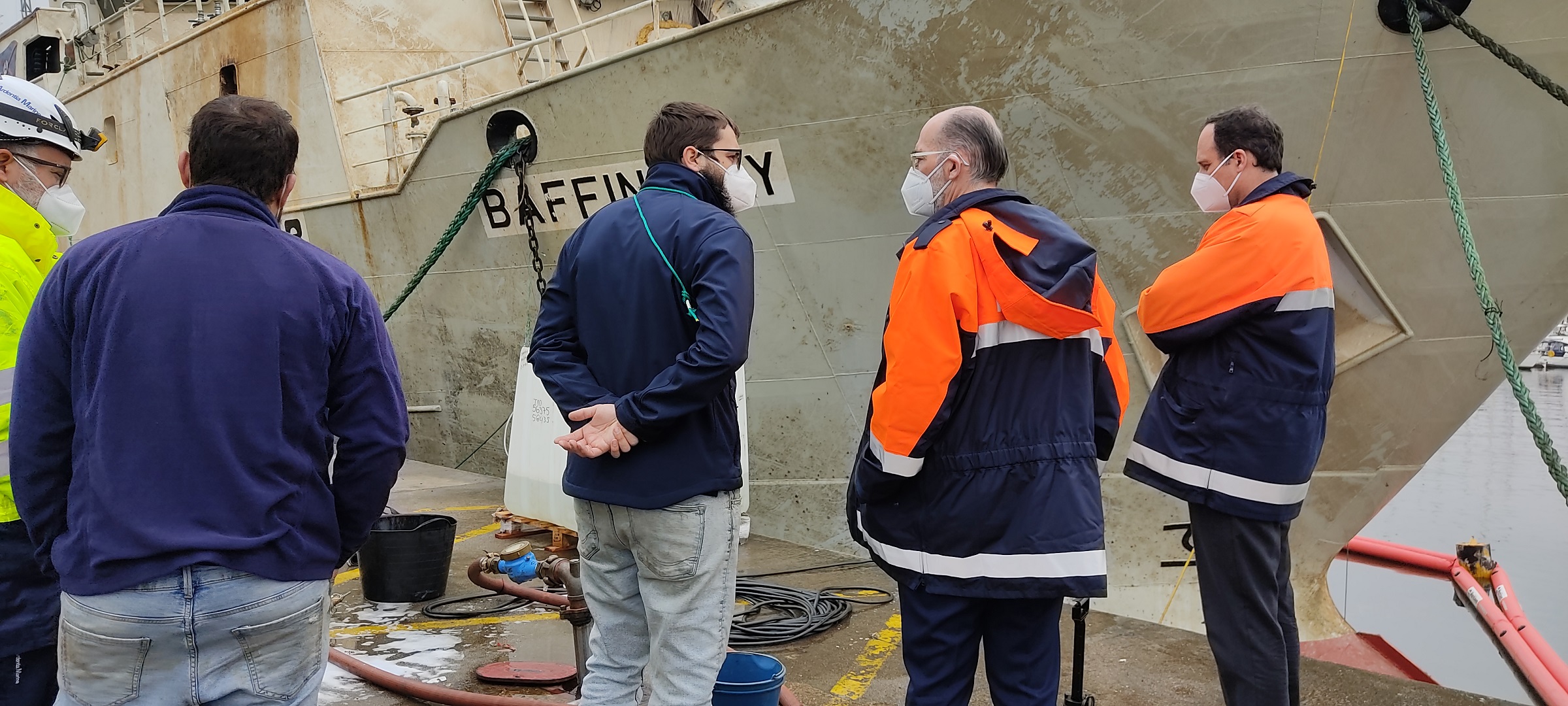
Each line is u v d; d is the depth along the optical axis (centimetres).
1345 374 476
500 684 358
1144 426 297
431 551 457
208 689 185
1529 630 522
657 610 239
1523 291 448
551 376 246
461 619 434
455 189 684
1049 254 228
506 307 689
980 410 236
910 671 252
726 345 218
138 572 176
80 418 183
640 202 242
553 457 520
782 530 599
